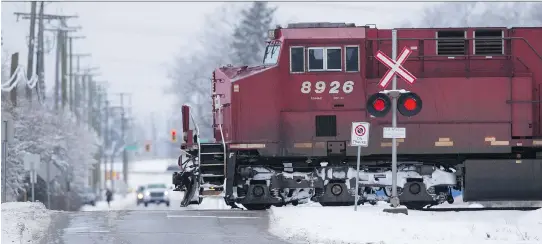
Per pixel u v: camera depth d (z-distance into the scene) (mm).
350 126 114250
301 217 97000
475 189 114438
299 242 82938
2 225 90875
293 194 117312
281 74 114438
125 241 83562
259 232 90500
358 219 93125
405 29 115000
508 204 144500
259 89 114250
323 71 114250
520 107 114125
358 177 104500
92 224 98562
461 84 113938
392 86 106375
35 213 109062
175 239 85062
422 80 113875
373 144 113938
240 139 114125
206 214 109125
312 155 114312
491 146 113938
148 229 93250
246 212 111250
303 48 114312
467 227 87062
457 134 113875
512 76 114000
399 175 115625
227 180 114375
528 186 114562
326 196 115500
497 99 114000
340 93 114188
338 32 114438
